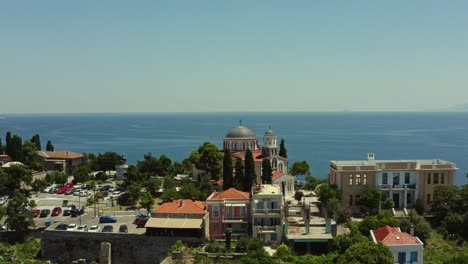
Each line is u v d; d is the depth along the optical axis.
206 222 107.50
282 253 97.00
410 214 112.69
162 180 161.12
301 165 176.88
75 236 111.69
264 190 111.44
